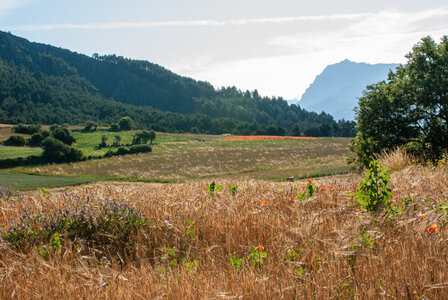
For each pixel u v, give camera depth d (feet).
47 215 17.40
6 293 10.45
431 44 94.58
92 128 424.87
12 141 314.55
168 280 10.69
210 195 22.30
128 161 234.99
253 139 389.39
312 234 13.23
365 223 13.41
